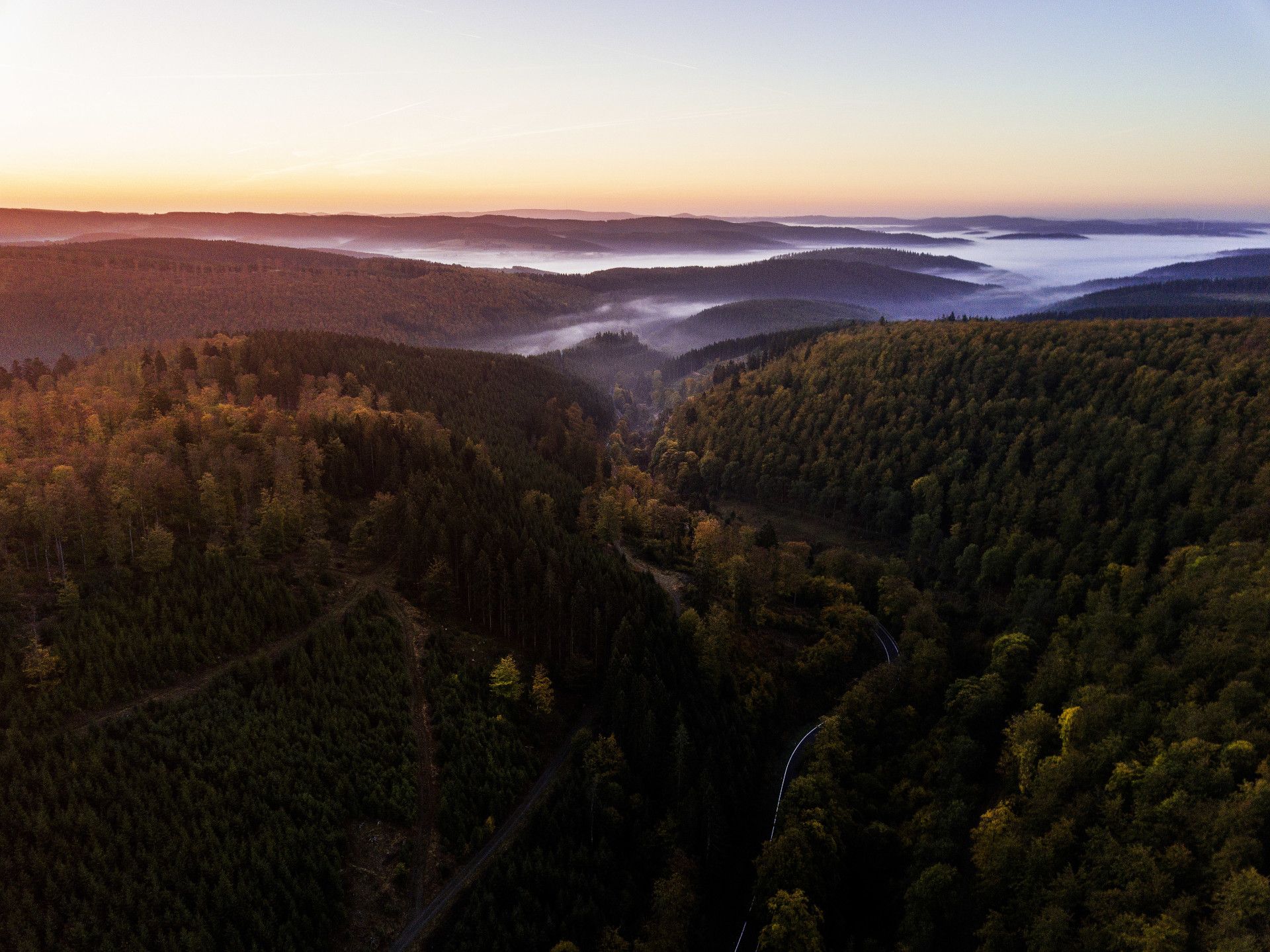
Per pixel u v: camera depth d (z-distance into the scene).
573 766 102.62
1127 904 70.44
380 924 80.06
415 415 187.12
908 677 127.44
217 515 119.94
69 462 125.88
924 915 84.50
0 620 91.31
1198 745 78.12
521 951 80.38
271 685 95.50
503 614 119.75
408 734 97.62
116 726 84.56
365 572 126.81
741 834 101.00
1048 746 98.38
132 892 70.19
